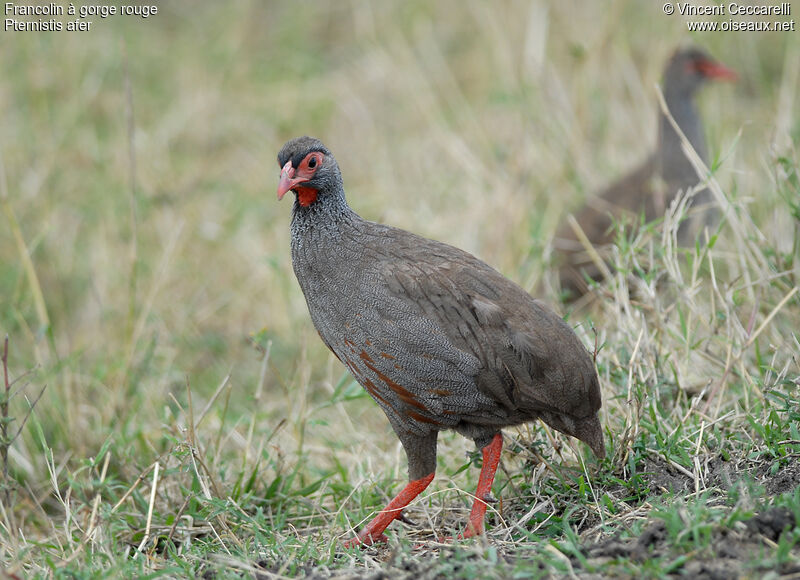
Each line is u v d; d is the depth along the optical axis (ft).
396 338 37.76
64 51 84.07
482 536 36.09
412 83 81.20
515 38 80.69
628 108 74.38
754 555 30.76
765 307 47.67
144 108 84.02
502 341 37.17
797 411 39.88
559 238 57.88
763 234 52.70
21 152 73.92
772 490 36.19
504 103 73.00
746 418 41.06
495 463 39.22
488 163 71.92
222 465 45.75
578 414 37.86
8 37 82.94
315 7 97.14
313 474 47.70
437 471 46.60
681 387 43.39
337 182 40.04
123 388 51.88
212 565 36.11
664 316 45.85
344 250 39.65
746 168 65.82
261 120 82.99
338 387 47.57
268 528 41.68
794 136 60.80
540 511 39.04
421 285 37.88
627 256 48.21
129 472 47.14
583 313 56.18
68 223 70.28
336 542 38.55
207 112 82.69
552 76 73.26
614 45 76.18
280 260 66.74
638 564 31.60
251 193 75.36
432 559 34.58
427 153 76.38
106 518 39.27
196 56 89.81
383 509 41.37
